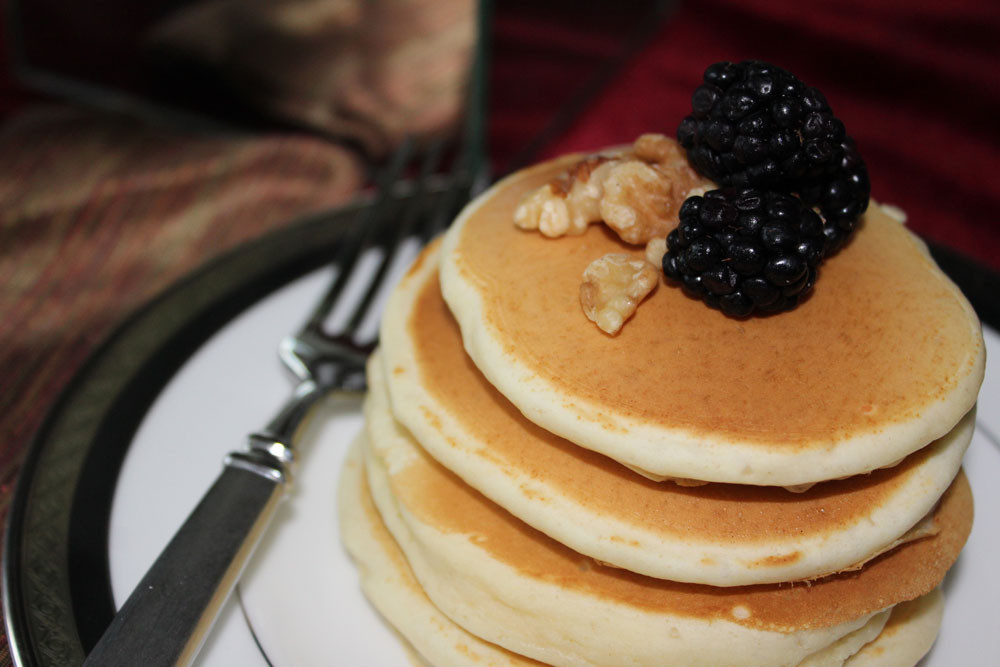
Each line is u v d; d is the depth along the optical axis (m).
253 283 0.29
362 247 0.31
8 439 0.27
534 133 0.42
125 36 0.43
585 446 0.21
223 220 0.34
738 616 0.21
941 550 0.22
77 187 0.35
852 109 0.44
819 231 0.21
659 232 0.22
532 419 0.21
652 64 0.47
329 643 0.23
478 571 0.22
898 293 0.22
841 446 0.20
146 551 0.24
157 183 0.36
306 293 0.30
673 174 0.22
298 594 0.24
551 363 0.21
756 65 0.21
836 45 0.45
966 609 0.24
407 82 0.43
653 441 0.20
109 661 0.21
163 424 0.26
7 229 0.34
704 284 0.21
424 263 0.26
